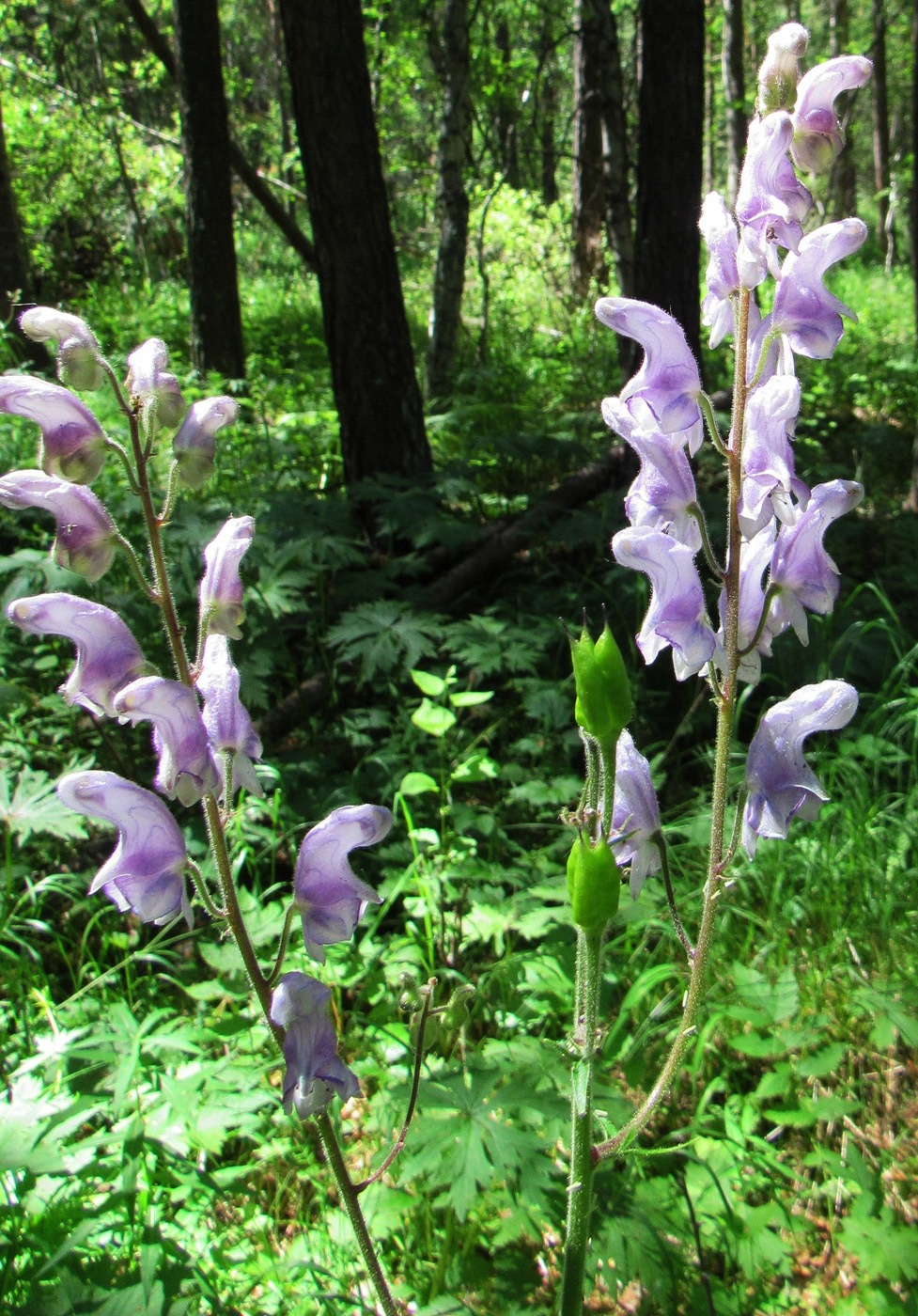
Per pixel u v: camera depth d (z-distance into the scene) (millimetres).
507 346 11672
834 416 9906
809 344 1530
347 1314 2098
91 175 17266
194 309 9938
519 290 15227
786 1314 2189
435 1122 2096
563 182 28344
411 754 4051
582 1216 1645
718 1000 2865
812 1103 2449
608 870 1437
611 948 3180
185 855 1580
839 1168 2322
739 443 1563
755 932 3240
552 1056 2480
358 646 4395
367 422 6191
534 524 6020
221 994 2891
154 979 3174
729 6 17250
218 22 9422
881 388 10703
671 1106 2676
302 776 4031
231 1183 2439
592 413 8000
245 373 10188
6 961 3227
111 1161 2367
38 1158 2082
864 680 4793
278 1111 2650
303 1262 2043
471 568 5738
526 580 5957
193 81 9430
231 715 1645
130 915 3525
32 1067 2387
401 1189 2369
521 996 2996
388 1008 2855
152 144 19297
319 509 5266
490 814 3814
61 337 1574
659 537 1506
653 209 6082
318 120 5754
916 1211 2395
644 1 5816
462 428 8336
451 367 9734
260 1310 2164
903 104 31344
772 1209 2219
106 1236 2244
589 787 1566
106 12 16125
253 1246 2332
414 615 4734
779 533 1715
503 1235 2123
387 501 5793
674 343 1528
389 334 6105
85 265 17391
